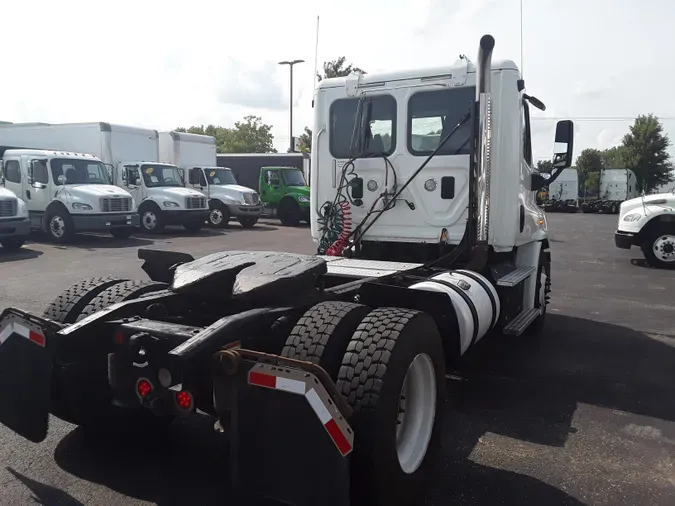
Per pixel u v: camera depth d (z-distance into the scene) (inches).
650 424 175.9
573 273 493.0
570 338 276.1
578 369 228.4
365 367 114.9
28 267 464.8
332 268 194.1
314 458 102.6
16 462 145.9
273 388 105.3
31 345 136.3
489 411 184.5
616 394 201.2
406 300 151.5
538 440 163.8
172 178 818.2
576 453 156.0
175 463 147.3
